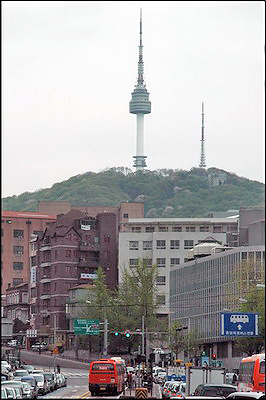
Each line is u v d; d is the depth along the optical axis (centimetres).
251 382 13862
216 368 15738
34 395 16662
